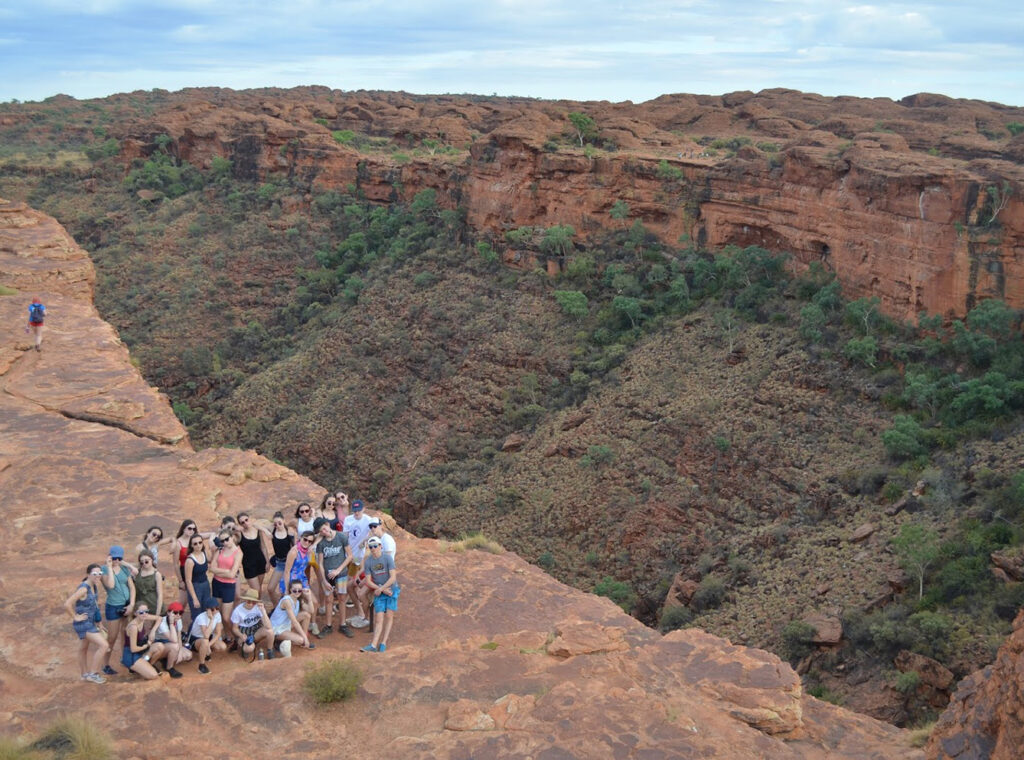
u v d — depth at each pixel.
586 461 48.50
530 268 68.81
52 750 10.48
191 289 87.19
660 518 43.38
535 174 70.00
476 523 49.00
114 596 12.49
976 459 37.84
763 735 12.33
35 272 37.78
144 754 10.62
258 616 13.55
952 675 27.69
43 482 18.75
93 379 25.69
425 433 60.81
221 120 108.06
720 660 13.94
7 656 12.87
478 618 15.15
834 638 31.14
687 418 47.84
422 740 11.24
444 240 77.62
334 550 14.32
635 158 65.00
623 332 59.75
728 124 105.94
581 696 12.22
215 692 12.13
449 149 109.12
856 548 36.00
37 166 119.44
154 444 21.61
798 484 41.38
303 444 64.50
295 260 88.62
